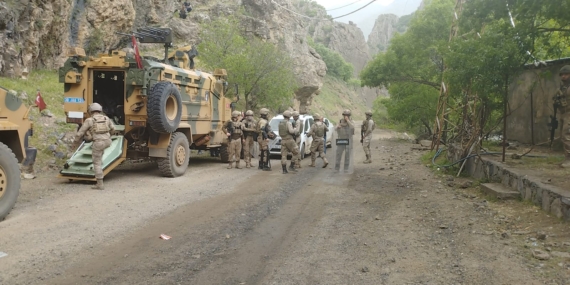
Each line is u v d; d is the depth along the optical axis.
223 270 4.96
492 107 10.26
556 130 11.73
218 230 6.55
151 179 10.93
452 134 16.05
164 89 10.43
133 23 28.98
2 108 7.03
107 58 10.56
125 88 10.62
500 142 13.83
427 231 6.43
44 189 9.16
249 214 7.53
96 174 9.37
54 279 4.64
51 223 6.69
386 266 5.06
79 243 5.80
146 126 11.04
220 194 9.23
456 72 9.61
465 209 7.61
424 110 24.42
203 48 25.11
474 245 5.67
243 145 13.80
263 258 5.36
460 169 11.22
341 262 5.21
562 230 5.86
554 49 9.49
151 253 5.50
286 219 7.23
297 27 48.00
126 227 6.60
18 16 16.34
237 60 23.53
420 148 20.11
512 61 8.67
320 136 13.91
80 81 10.74
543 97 12.51
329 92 77.69
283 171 12.45
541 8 8.38
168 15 32.69
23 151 7.42
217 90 14.27
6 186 6.82
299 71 42.59
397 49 24.53
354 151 19.48
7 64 15.62
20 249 5.52
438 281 4.59
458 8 14.77
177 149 11.36
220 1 37.38
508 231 6.20
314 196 9.09
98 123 9.35
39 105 11.01
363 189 9.86
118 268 4.98
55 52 19.86
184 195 9.05
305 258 5.35
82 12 22.23
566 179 7.55
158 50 29.53
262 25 36.16
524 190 7.73
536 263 4.94
